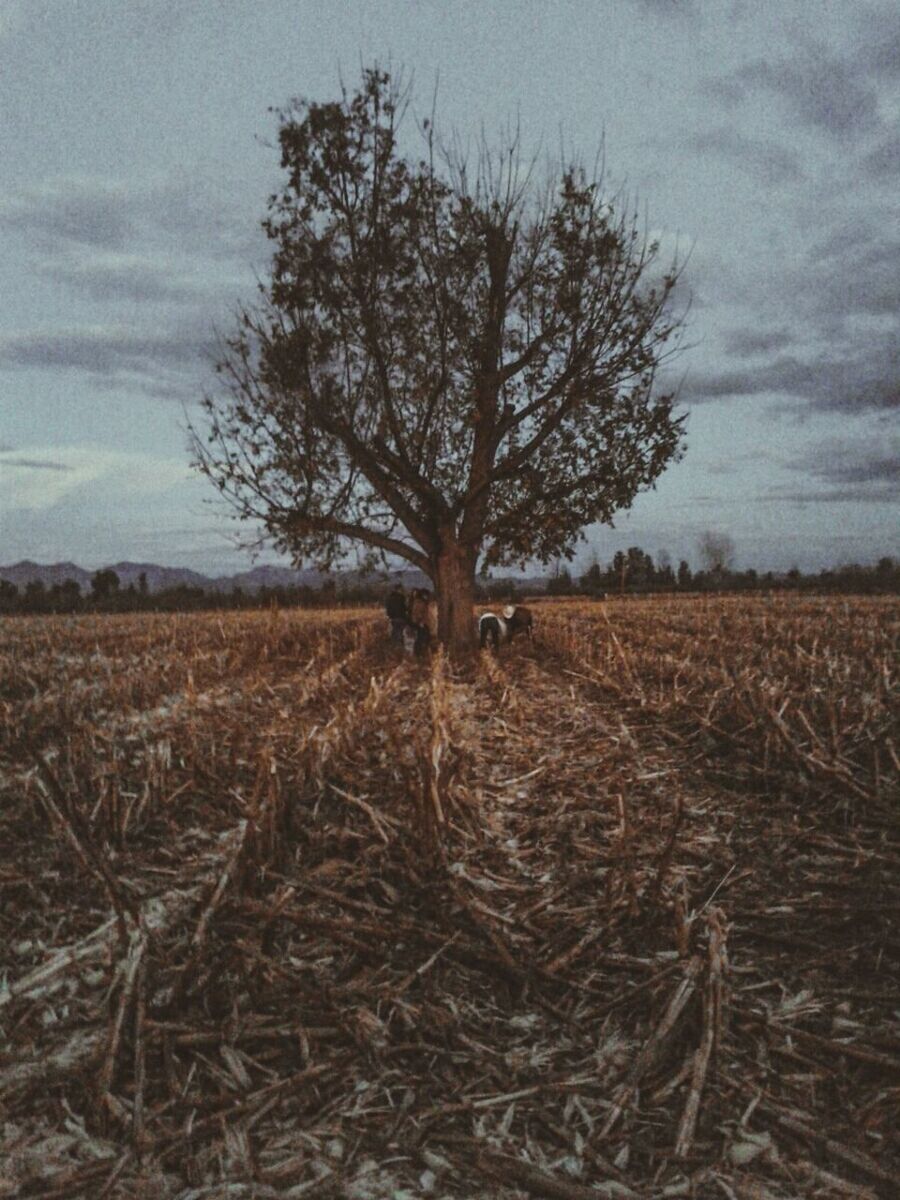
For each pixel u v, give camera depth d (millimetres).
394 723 10703
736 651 18766
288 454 21875
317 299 21297
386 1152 3623
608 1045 4387
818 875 6520
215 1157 3568
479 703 14008
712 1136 3732
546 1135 3762
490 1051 4359
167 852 6801
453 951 5293
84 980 4887
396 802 7730
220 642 24938
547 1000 4836
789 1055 4254
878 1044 4340
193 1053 4254
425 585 26016
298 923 5406
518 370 22281
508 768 9578
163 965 4914
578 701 13367
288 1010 4629
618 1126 3783
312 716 12281
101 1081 3914
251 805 7105
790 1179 3457
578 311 21453
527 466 22781
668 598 58656
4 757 9539
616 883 6266
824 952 5359
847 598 49469
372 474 22578
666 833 7453
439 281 21625
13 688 15523
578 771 9336
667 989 4723
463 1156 3611
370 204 21453
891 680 12930
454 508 23094
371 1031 4461
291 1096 3996
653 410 22094
